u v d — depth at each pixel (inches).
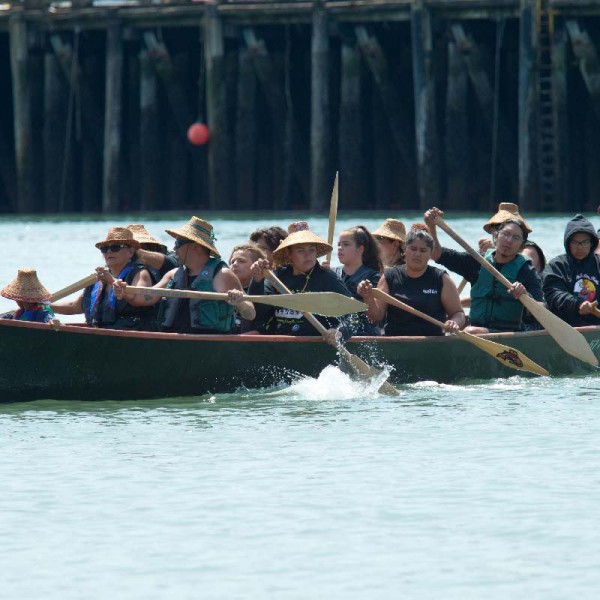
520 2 4079.7
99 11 4594.0
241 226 3841.0
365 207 4525.1
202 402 1318.9
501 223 1636.3
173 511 897.5
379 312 1446.9
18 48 4751.5
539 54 4106.8
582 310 1565.0
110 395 1325.0
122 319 1398.9
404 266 1475.1
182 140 4813.0
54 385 1300.4
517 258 1537.9
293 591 746.8
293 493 938.7
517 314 1539.1
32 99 4827.8
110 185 4643.2
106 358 1312.7
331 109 4596.5
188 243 1364.4
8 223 4264.3
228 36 4507.9
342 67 4384.8
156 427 1176.8
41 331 1280.8
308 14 4340.6
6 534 852.6
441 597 735.1
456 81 4254.4
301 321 1425.9
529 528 850.1
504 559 794.2
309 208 4731.8
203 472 1000.9
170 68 4638.3
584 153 4375.0
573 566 780.0
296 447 1086.4
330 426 1178.0
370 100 4586.6
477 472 990.4
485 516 877.8
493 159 4276.6
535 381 1485.0
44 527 866.1
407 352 1437.0
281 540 834.8
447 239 3400.6
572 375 1545.3
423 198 4264.3
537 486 947.3
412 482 965.2
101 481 976.9
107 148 4630.9
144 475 992.9
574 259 1606.8
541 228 3503.9
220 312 1381.6
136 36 4633.4
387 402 1316.4
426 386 1432.1
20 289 1332.4
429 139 4234.7
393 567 783.7
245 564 791.1
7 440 1118.4
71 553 814.5
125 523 872.9
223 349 1359.5
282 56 4596.5
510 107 4421.8
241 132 4566.9
